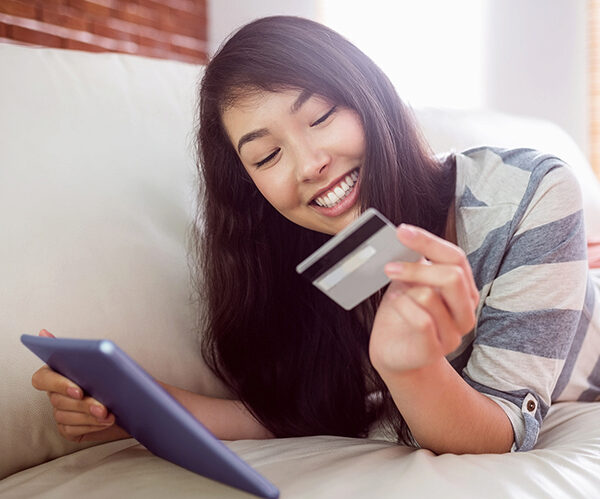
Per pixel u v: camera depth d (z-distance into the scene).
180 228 1.14
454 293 0.62
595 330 1.06
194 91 1.31
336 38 0.91
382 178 0.89
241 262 1.08
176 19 3.90
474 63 3.43
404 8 3.67
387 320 0.69
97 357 0.58
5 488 0.85
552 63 3.17
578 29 3.08
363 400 1.08
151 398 0.60
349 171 0.90
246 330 1.08
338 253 0.63
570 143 2.01
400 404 0.77
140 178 1.13
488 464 0.74
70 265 0.97
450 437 0.80
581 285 0.93
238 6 4.12
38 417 0.91
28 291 0.92
